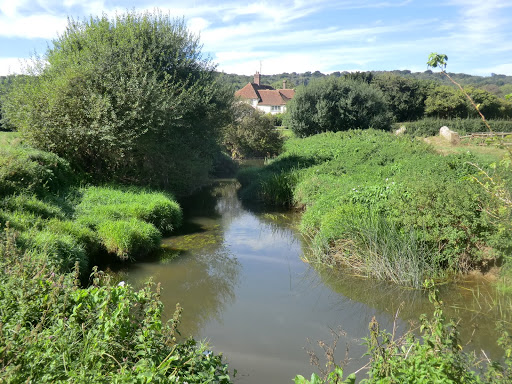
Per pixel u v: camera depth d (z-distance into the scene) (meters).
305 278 8.68
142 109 14.35
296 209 15.80
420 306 7.15
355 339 6.02
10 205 9.32
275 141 36.97
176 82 17.16
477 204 8.25
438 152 20.56
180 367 3.38
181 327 6.45
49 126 14.04
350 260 9.10
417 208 9.02
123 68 15.00
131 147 14.48
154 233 10.46
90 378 2.97
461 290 7.66
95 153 15.30
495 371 3.29
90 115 13.84
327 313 6.98
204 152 21.05
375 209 9.98
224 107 20.42
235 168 29.62
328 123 35.41
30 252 6.48
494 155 18.31
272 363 5.37
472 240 8.23
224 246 11.09
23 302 3.85
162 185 17.81
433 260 8.34
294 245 11.23
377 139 24.59
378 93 36.97
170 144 16.77
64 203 11.31
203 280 8.56
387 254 8.64
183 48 18.11
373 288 8.02
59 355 3.22
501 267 7.85
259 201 17.84
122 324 3.44
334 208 11.10
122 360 3.33
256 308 7.20
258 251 10.68
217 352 5.66
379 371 3.32
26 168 11.24
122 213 11.16
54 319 3.78
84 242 9.04
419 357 3.13
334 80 36.84
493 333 5.93
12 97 14.95
